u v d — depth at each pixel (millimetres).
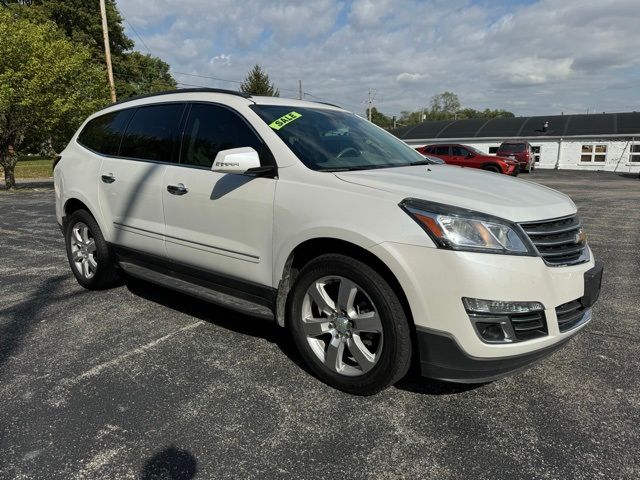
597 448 2359
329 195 2832
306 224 2865
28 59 16156
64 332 3734
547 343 2545
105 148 4496
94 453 2307
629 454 2312
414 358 2736
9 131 16641
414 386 2969
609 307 4398
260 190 3127
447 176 3166
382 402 2775
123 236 4211
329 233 2760
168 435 2451
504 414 2654
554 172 30281
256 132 3299
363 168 3236
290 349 3461
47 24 19922
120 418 2594
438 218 2471
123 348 3453
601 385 2977
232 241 3311
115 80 40594
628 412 2678
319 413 2656
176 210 3654
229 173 3229
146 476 2154
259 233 3139
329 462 2258
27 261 6004
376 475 2174
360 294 2793
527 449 2352
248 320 4004
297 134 3342
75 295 4633
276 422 2572
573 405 2746
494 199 2654
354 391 2826
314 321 2969
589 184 20141
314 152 3232
